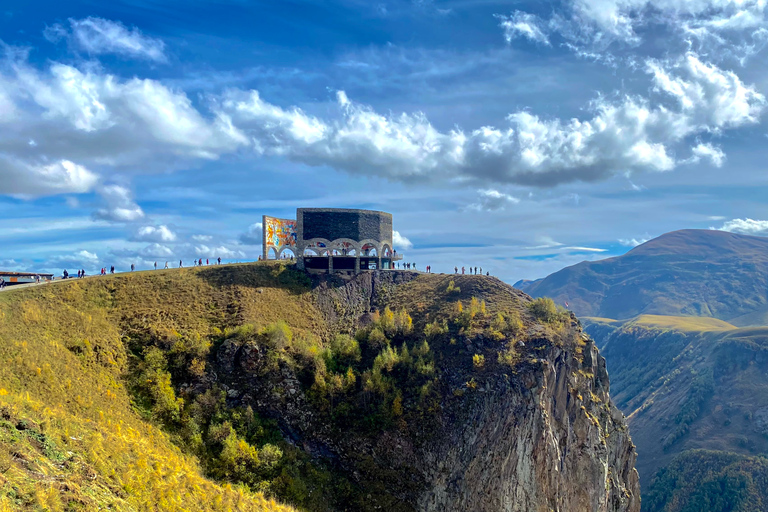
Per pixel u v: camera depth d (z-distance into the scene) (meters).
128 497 39.88
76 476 38.03
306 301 98.81
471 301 92.81
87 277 87.56
